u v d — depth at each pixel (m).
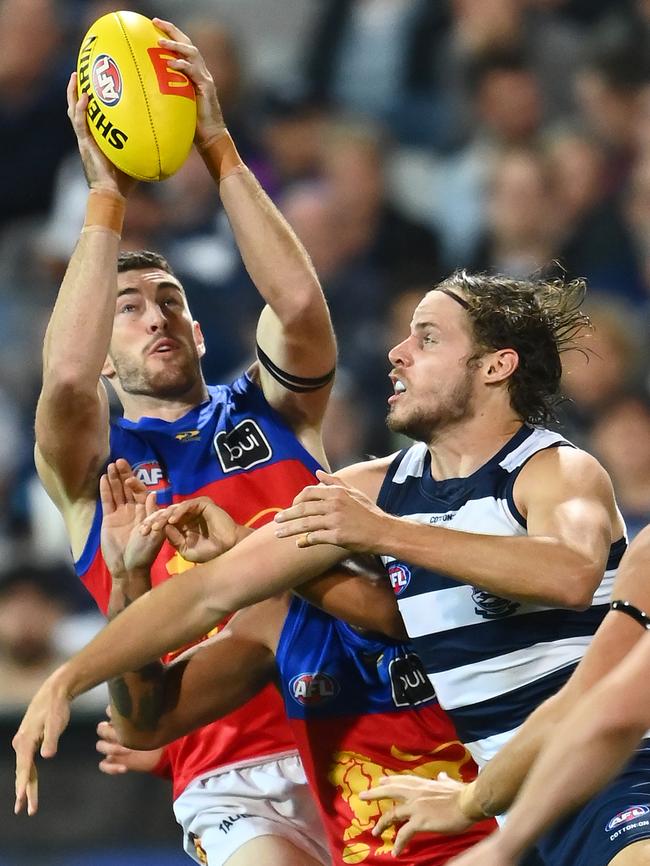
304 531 11.62
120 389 15.62
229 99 33.62
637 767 11.88
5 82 34.22
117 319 15.36
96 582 14.73
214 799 14.81
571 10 37.09
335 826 13.75
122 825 21.44
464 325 13.04
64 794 21.47
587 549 11.59
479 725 12.76
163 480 14.98
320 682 13.71
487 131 35.19
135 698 13.40
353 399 28.09
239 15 39.09
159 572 14.73
